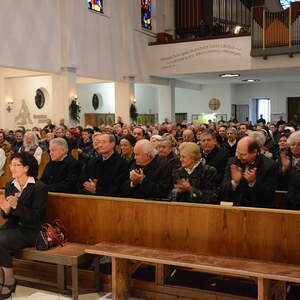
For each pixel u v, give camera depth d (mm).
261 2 20578
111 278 3824
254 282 3746
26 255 3705
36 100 14922
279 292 3336
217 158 5066
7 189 3947
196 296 3535
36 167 3910
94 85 18500
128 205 3830
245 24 21328
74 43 13375
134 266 3910
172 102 19172
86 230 4023
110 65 15469
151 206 3734
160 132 10516
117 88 16531
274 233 3295
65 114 13125
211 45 16188
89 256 3721
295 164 3998
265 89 22297
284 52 14664
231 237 3441
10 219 3904
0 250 3643
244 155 3717
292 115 21891
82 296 3754
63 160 5016
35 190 3803
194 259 3252
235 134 6934
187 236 3598
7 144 9141
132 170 4262
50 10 12570
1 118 14180
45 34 12398
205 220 3529
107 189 4535
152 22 18172
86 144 9070
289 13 14445
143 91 22281
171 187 4219
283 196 4047
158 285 3682
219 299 3451
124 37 16141
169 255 3357
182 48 16734
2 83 14148
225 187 3875
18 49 11461
